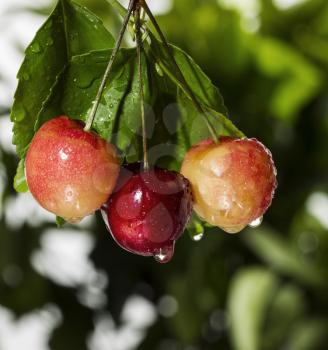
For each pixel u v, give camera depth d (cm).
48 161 39
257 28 69
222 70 65
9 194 67
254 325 60
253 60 65
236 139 40
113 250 69
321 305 65
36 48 41
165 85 41
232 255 66
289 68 65
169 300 69
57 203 39
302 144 68
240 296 61
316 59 68
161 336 69
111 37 41
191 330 67
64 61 41
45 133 39
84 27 41
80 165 39
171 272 66
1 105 67
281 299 63
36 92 41
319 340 62
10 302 69
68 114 40
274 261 64
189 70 41
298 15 67
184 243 64
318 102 68
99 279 70
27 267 69
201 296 66
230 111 66
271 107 67
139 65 39
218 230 64
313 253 67
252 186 40
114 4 41
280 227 66
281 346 62
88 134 39
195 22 66
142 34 41
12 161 66
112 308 69
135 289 69
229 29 65
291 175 67
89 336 71
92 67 40
